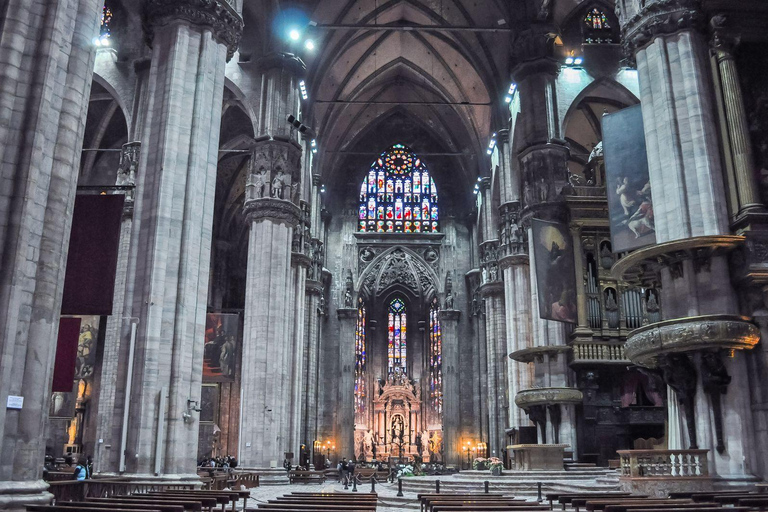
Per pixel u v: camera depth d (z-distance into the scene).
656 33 20.78
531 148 36.12
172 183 19.62
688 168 19.69
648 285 21.72
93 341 35.88
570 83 37.69
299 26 37.72
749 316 18.31
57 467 30.48
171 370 18.66
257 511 10.22
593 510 10.49
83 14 11.89
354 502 12.22
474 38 44.59
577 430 32.12
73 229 16.28
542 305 32.00
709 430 17.88
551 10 37.41
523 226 36.47
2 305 9.99
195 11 20.92
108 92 39.44
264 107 37.00
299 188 37.56
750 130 19.31
